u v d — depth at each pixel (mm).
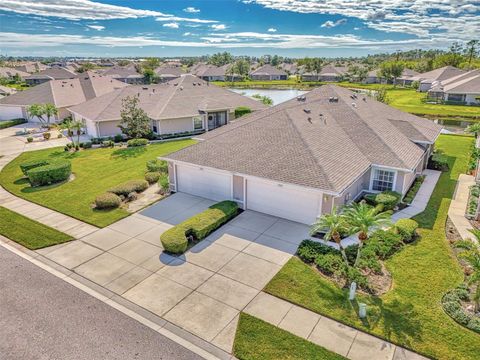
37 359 9891
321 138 20922
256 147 20484
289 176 17359
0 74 106750
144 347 10203
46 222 18453
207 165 19906
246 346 10141
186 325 11016
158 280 13312
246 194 19125
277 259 14555
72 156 31109
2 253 15430
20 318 11453
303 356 9750
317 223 13570
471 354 9719
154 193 22156
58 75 97625
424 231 16781
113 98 40250
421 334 10422
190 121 38906
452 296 11883
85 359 9852
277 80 127500
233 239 16219
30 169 24547
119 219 18578
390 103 61125
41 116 43250
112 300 12250
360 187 20734
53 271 14031
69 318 11406
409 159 20531
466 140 35562
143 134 36375
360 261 13578
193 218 16969
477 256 11344
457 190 22031
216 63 162875
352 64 153125
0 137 38969
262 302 11992
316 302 11891
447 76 80812
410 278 13094
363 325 10805
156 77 109062
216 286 12898
